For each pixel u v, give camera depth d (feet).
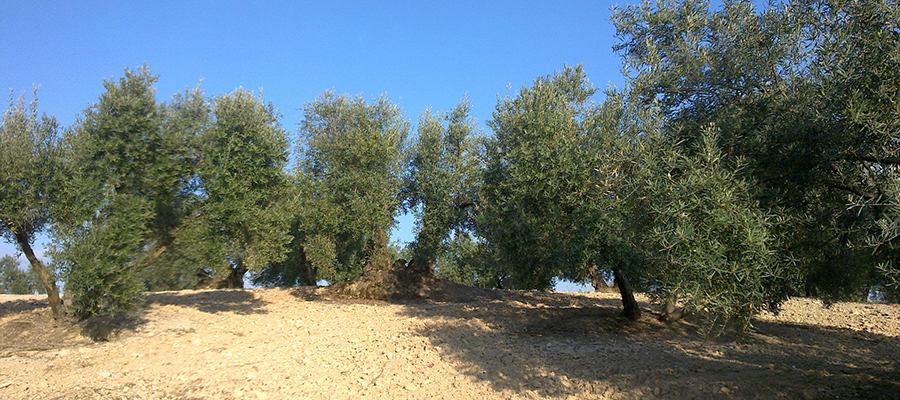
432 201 59.98
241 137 44.70
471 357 34.58
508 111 49.21
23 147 34.30
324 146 64.34
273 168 45.88
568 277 44.45
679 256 18.10
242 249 44.91
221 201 42.09
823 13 20.97
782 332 44.29
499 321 48.85
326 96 71.61
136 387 27.32
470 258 76.84
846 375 28.63
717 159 18.63
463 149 61.98
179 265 44.21
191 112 42.75
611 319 48.08
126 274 34.96
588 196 32.94
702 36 24.63
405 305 58.80
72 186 34.53
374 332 43.91
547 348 37.19
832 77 18.94
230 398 26.16
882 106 17.52
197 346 37.04
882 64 17.66
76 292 33.40
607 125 31.86
